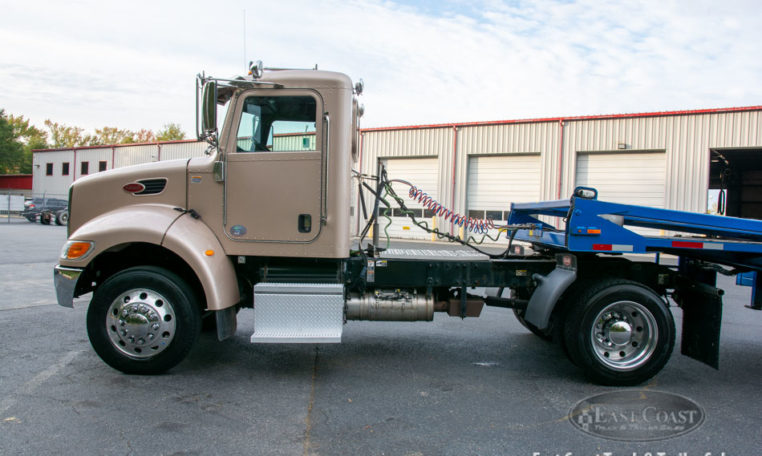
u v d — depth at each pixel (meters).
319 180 4.19
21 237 17.75
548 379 4.34
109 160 36.97
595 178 19.30
